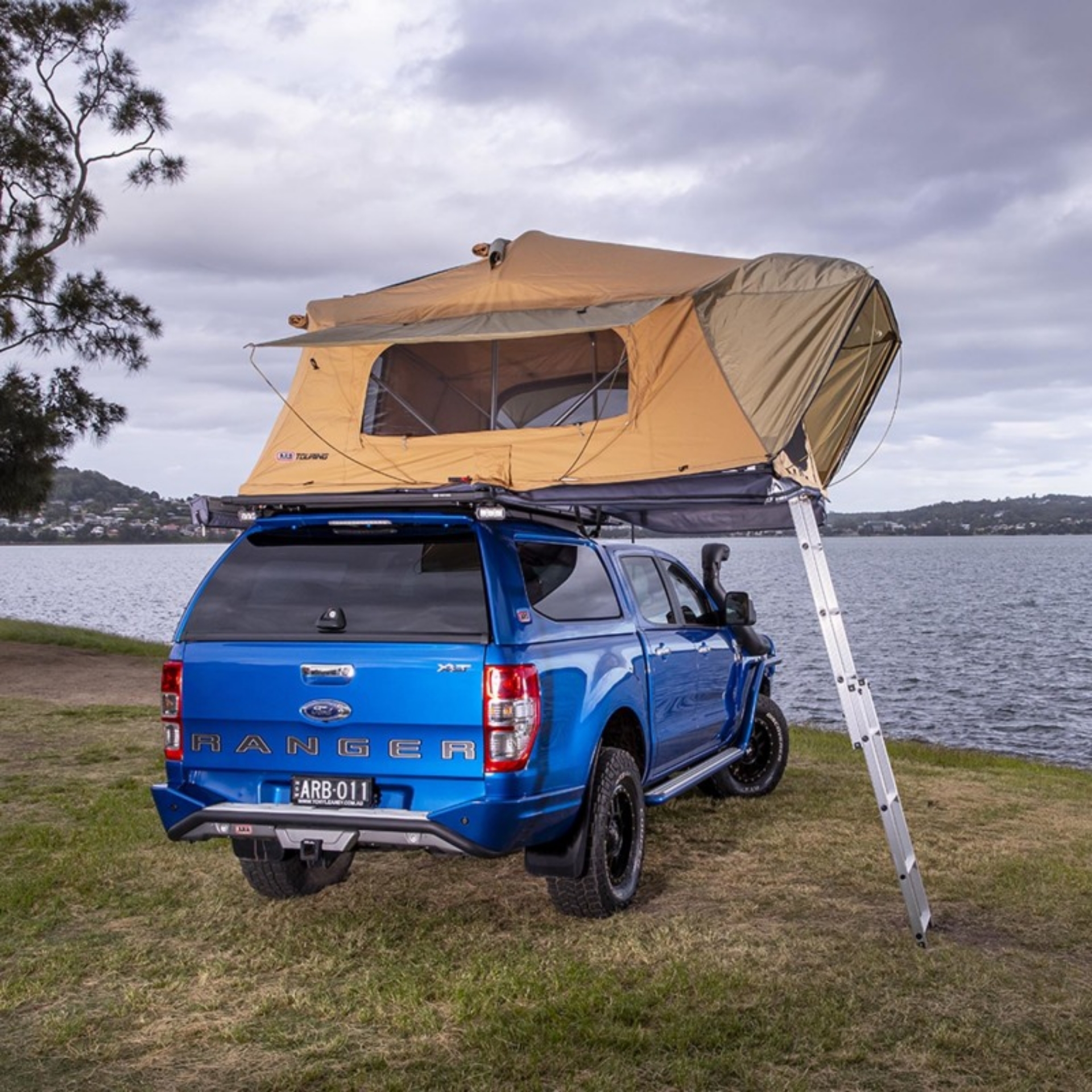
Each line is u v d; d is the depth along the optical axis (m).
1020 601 78.44
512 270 6.51
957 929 5.25
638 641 6.07
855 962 4.74
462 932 5.22
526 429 6.04
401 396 6.36
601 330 5.92
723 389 5.82
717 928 5.23
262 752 4.96
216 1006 4.40
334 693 4.83
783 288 5.99
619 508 6.23
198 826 4.98
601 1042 3.98
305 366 6.66
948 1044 3.96
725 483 5.53
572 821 5.18
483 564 4.87
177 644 5.12
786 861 6.41
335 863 5.98
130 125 19.70
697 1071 3.72
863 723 5.30
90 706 13.45
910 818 7.63
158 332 20.16
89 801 8.04
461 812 4.64
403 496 5.00
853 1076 3.74
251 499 5.18
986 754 13.45
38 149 19.02
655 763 6.36
